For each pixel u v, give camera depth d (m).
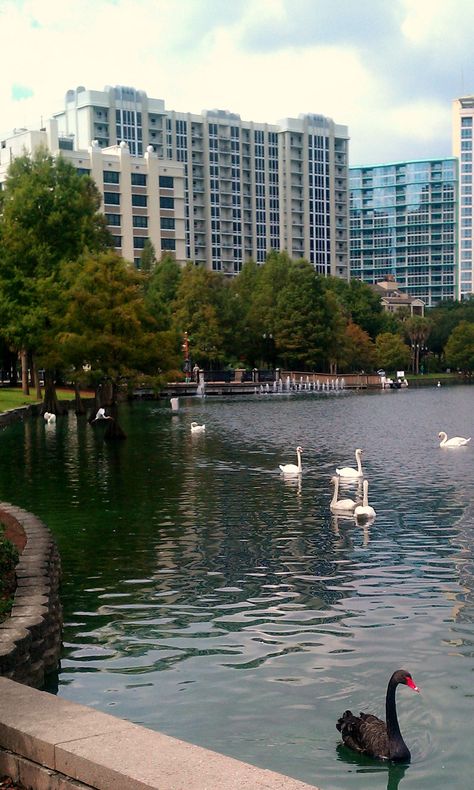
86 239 78.00
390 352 171.88
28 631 12.68
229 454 47.09
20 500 31.62
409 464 41.62
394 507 29.19
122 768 6.98
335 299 156.88
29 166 81.50
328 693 12.71
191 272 143.75
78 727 7.84
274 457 45.50
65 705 8.40
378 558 21.59
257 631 15.70
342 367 171.12
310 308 150.00
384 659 14.09
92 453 47.91
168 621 16.42
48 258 74.38
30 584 15.49
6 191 80.62
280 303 149.75
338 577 19.70
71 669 13.89
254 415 81.25
